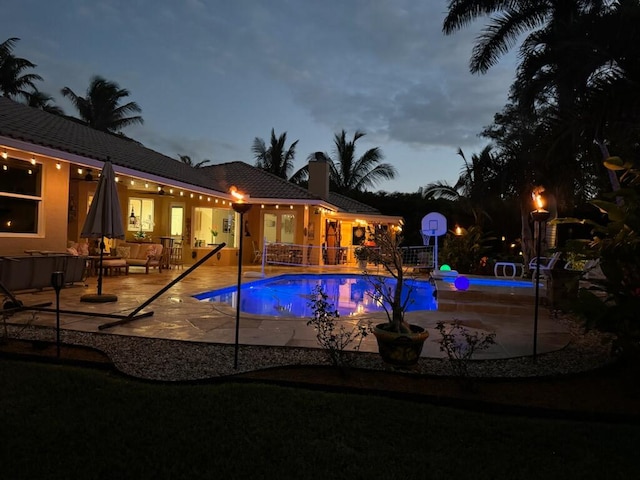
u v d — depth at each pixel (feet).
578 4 42.42
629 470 8.85
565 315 26.12
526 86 37.70
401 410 11.29
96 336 17.95
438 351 17.42
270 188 65.26
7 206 30.04
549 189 42.93
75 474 8.05
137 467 8.34
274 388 12.46
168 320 21.56
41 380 12.50
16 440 9.18
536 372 15.08
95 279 37.45
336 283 46.88
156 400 11.43
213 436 9.64
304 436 9.77
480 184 51.67
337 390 12.64
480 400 12.01
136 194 55.77
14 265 26.61
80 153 33.32
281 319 22.52
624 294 14.48
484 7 47.32
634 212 15.07
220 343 17.40
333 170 117.50
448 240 57.57
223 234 61.87
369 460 8.87
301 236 62.69
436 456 9.12
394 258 15.69
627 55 26.66
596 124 25.67
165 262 49.55
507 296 28.35
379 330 15.02
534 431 10.37
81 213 44.70
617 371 14.87
